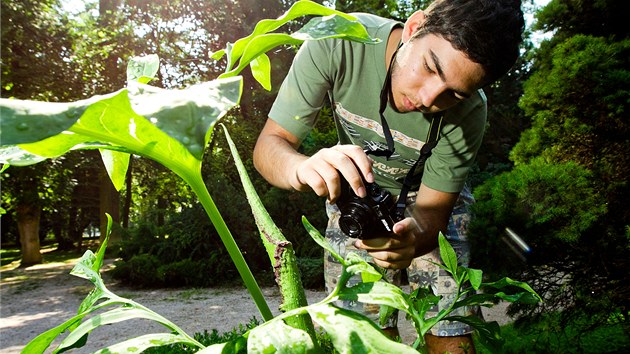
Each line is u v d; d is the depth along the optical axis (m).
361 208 1.18
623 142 3.44
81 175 15.13
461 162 1.78
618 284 2.79
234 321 5.61
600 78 3.35
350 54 1.68
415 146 1.82
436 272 2.06
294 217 8.61
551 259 2.74
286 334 0.38
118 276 8.25
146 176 15.55
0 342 5.02
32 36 9.99
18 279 9.39
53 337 0.54
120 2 12.09
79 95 10.88
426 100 1.35
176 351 2.95
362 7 11.40
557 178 2.62
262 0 11.72
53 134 0.30
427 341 2.07
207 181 8.86
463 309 1.95
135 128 0.39
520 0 1.25
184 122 0.31
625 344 3.16
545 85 3.64
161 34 12.16
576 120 3.49
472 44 1.18
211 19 11.92
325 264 2.26
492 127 10.74
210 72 12.36
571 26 4.68
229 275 8.16
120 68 11.15
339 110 1.88
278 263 0.48
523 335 3.28
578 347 2.97
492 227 2.47
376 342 0.38
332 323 0.39
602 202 2.69
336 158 1.01
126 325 5.52
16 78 9.81
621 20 4.52
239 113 11.55
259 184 9.86
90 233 23.05
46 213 15.95
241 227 8.38
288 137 1.71
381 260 1.29
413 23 1.44
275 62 10.74
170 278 7.93
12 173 10.29
